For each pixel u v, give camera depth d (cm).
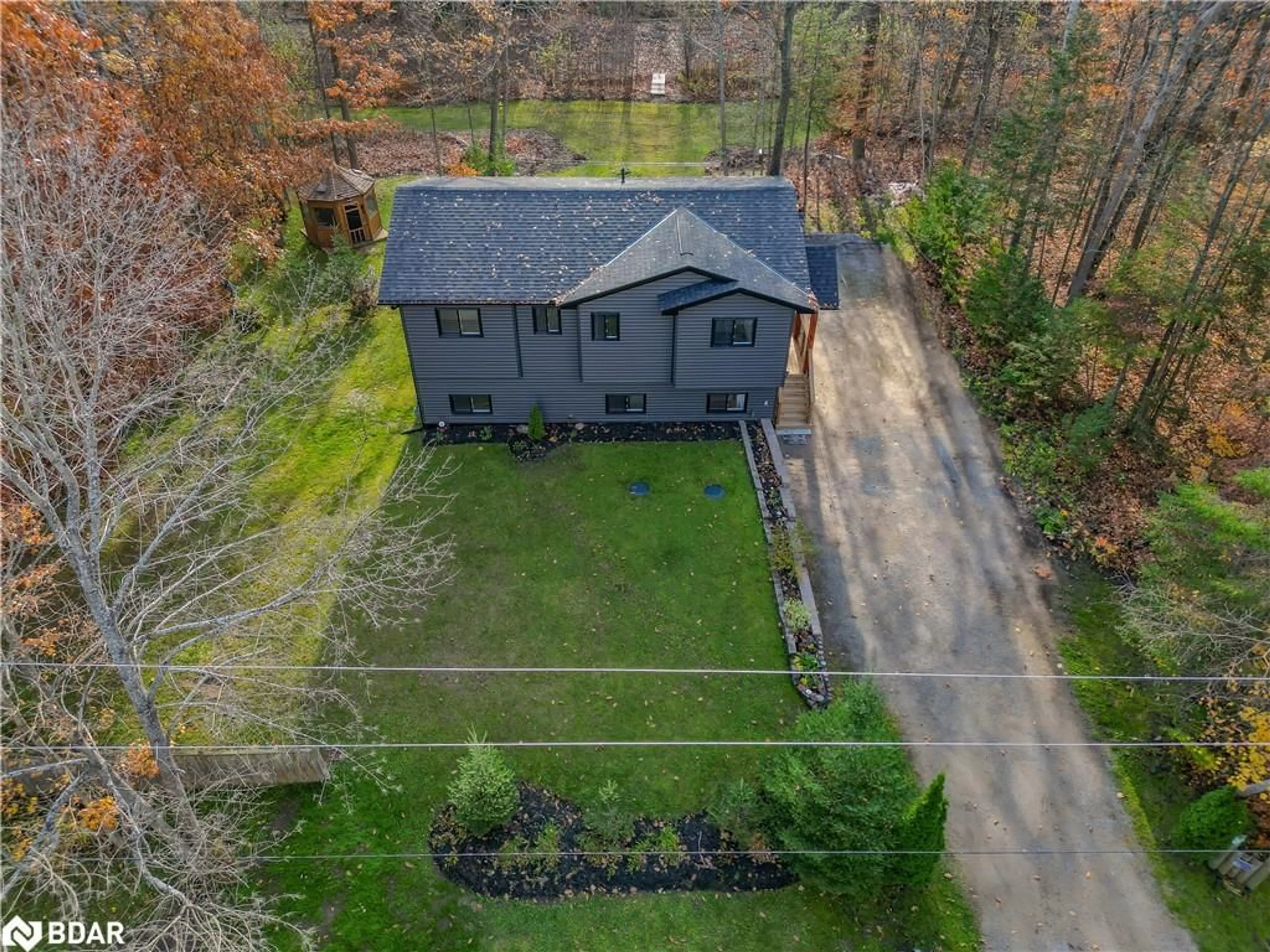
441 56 4597
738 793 1683
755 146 4041
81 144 1830
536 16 4956
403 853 1683
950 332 3033
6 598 1555
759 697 1955
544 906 1611
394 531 2025
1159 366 2552
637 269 2347
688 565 2239
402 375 2836
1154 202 2638
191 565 1703
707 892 1636
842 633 2102
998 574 2248
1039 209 2711
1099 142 2695
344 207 3353
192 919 1391
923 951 1568
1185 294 2252
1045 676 2020
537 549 2270
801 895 1638
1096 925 1616
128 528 2273
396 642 2042
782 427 2661
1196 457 2541
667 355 2498
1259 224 2144
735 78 4744
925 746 1886
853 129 3884
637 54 5234
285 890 1622
